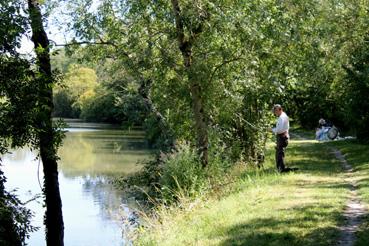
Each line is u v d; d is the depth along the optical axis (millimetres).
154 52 19438
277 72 18375
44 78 12320
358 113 28250
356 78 27531
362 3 25469
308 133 48000
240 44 17266
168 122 21875
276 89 18766
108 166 35938
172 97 20141
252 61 17359
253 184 14711
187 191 15109
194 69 17375
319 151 26969
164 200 15016
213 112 19984
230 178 17156
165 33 18531
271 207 11195
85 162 38312
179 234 9992
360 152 23750
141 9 19000
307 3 17906
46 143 13133
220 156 19297
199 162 17125
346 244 8250
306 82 23969
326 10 22734
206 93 18109
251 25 16203
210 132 19500
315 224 9500
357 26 25625
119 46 20312
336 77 31484
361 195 12375
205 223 10477
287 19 17094
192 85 18109
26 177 31906
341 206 11109
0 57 11695
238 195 13203
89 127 83625
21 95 11906
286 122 16938
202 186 15992
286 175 16312
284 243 8336
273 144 31625
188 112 20656
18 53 11930
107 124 92938
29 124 12062
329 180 15328
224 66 18094
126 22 20375
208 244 8727
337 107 40844
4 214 11945
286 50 18000
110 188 27000
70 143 54375
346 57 27484
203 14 16766
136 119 23969
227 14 15984
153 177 22906
